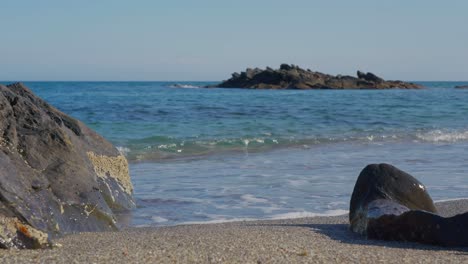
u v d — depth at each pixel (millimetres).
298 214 9930
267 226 8516
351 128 25188
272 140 20938
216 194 11453
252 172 14117
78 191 8289
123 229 8539
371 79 90500
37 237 6309
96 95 58188
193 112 31828
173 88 98750
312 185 12430
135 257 5777
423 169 14656
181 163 15797
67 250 6199
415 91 78500
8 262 5469
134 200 10422
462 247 6996
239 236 7176
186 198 11070
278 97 54156
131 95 58562
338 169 14602
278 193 11602
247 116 29891
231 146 19516
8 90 8758
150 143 19578
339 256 6207
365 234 7773
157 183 12586
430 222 7203
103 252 6023
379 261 6066
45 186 7734
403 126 26438
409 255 6461
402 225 7410
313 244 6898
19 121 8555
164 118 28047
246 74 95938
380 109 36125
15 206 6926
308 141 21000
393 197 8328
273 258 5938
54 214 7527
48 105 10055
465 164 15555
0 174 7043
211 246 6414
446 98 53125
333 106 38719
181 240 6809
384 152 18188
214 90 82562
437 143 20906
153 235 7340
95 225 8141
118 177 10305
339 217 9625
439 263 6066
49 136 8570
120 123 25188
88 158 9516
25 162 7844
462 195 11531
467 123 28000
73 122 10188
